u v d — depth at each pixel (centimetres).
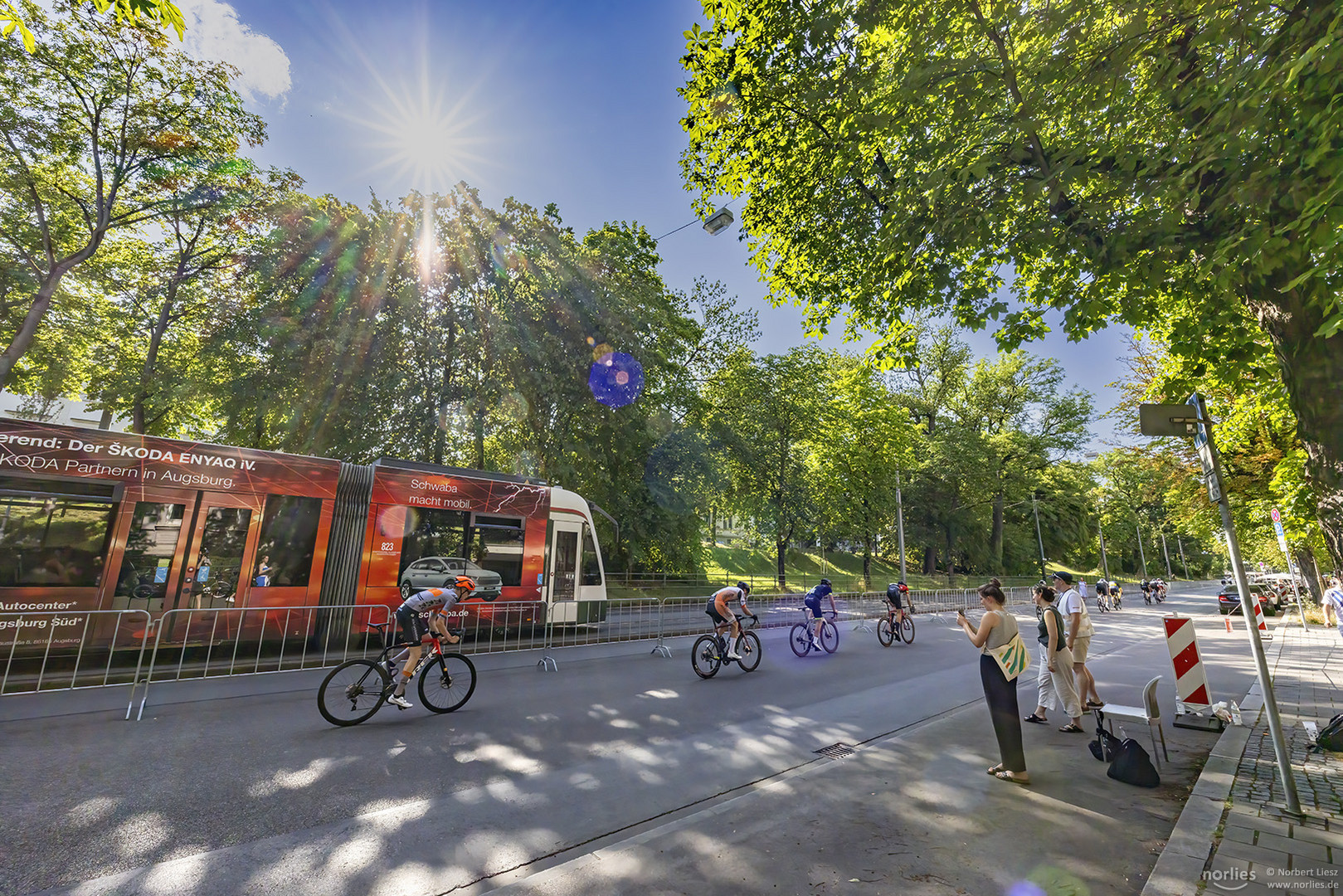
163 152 1889
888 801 425
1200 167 450
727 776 493
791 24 757
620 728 623
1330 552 498
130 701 634
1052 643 642
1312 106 408
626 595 2542
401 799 438
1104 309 566
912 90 624
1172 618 695
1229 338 584
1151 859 342
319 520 1037
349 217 2105
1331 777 473
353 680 635
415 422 2017
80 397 2356
